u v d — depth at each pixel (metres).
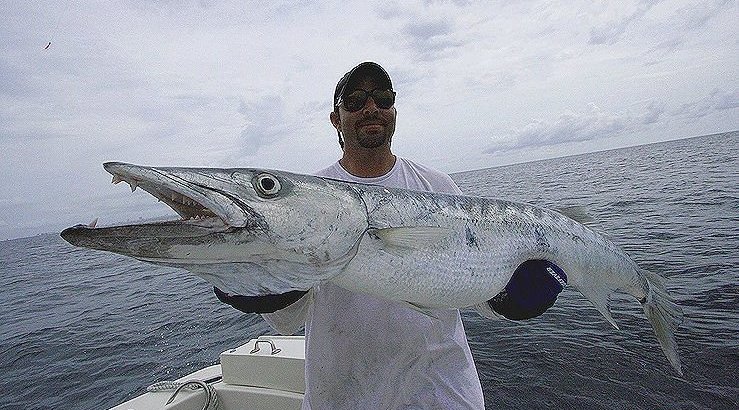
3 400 7.25
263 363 3.76
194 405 3.70
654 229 13.56
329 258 1.99
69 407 6.64
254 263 1.87
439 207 2.39
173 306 12.17
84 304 14.58
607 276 3.08
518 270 2.57
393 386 2.38
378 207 2.18
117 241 1.63
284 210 1.91
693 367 5.12
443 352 2.44
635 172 45.78
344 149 2.78
